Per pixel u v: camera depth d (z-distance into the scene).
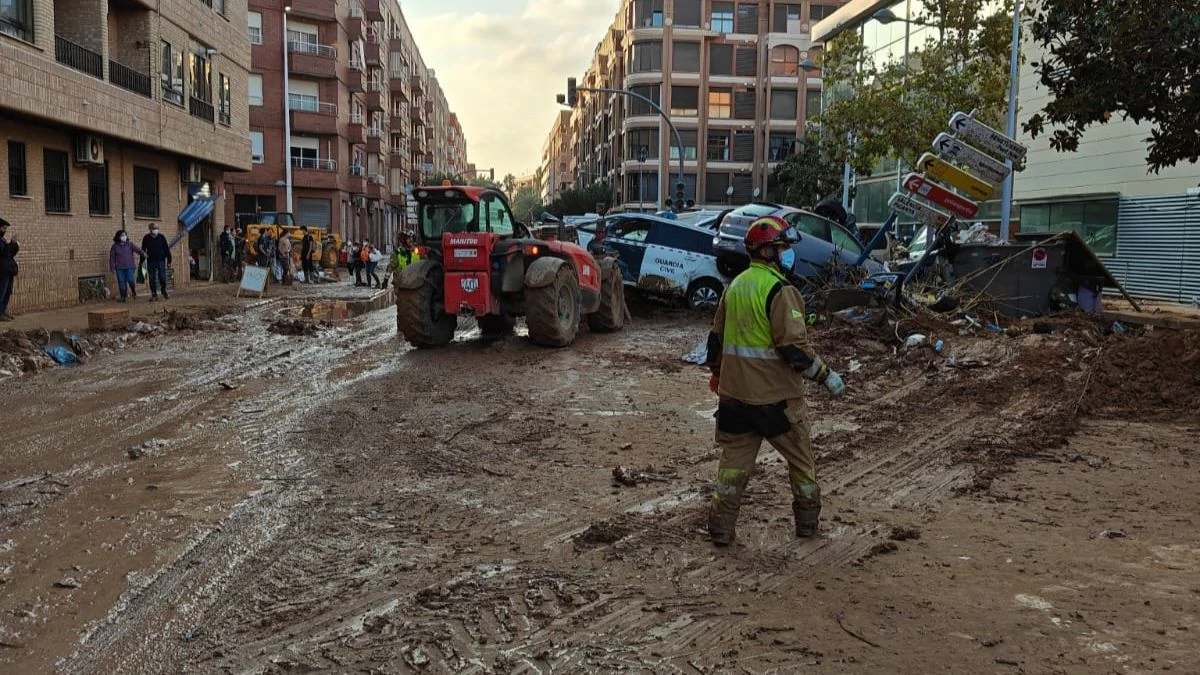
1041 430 7.60
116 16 21.17
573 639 3.78
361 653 3.66
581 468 6.55
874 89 24.77
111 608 4.10
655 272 16.59
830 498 5.86
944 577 4.44
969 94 23.78
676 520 5.35
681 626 3.89
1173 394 8.52
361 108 56.12
